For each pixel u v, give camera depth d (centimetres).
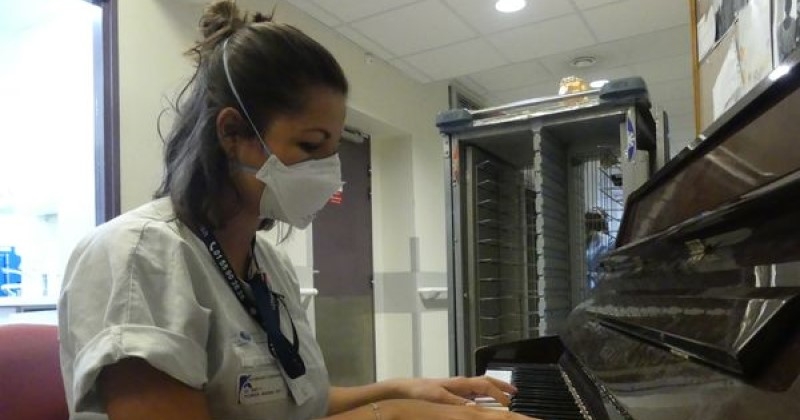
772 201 53
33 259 331
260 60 75
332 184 83
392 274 444
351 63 370
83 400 61
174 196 77
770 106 69
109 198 233
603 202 242
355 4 317
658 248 89
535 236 256
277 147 77
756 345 50
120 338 61
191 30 265
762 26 115
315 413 89
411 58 397
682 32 375
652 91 505
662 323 75
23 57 331
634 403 71
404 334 436
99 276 67
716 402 53
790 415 42
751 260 61
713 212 65
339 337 395
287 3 314
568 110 202
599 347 103
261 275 89
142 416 60
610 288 128
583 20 347
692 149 94
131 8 243
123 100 238
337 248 400
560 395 106
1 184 343
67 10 299
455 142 225
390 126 414
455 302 222
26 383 99
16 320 264
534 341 146
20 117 339
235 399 75
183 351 64
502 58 403
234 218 83
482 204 237
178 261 70
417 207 442
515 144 233
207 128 77
